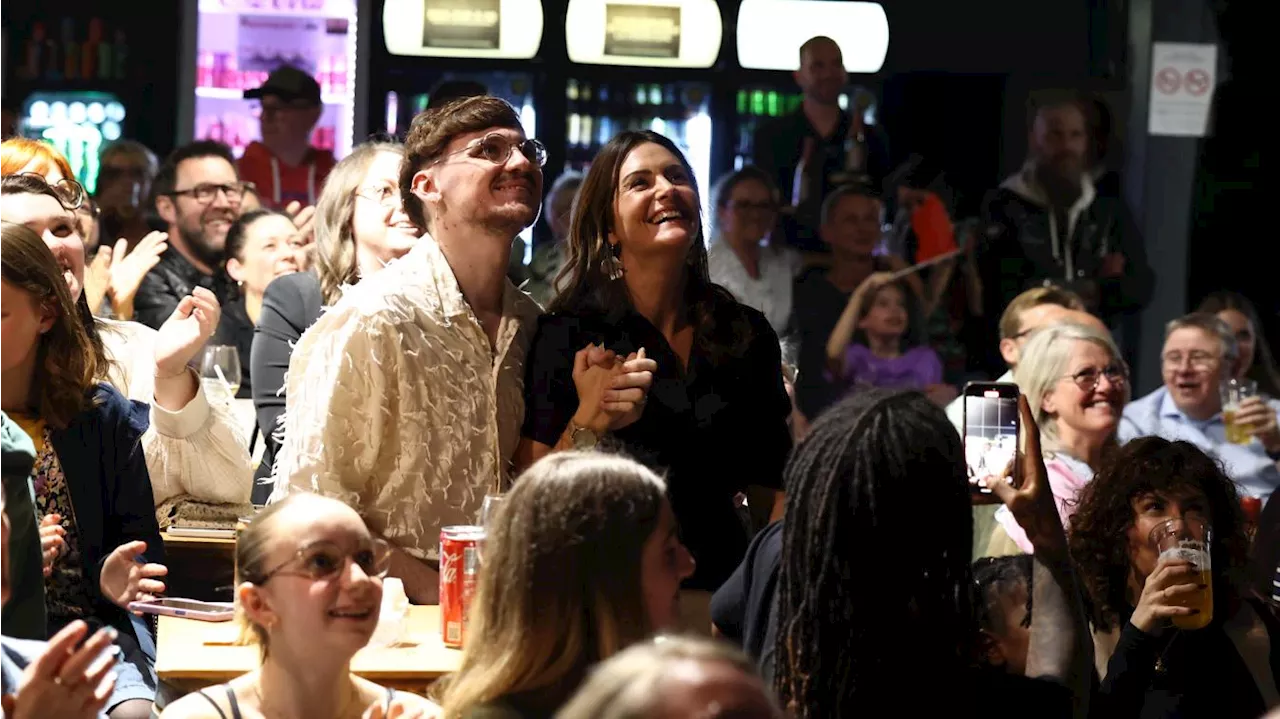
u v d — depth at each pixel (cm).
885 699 271
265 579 295
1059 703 279
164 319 690
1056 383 484
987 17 873
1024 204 824
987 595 308
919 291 804
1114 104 881
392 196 494
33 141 477
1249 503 508
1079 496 389
